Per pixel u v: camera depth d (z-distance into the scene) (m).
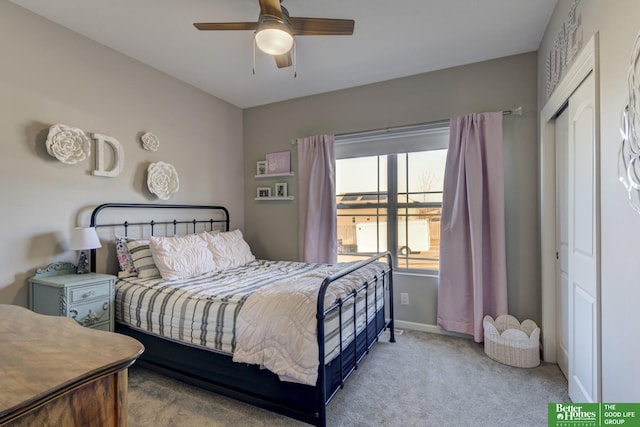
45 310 1.98
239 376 1.77
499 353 2.37
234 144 3.82
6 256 1.97
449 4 2.01
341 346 1.79
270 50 1.80
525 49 2.57
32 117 2.08
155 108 2.89
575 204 1.82
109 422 0.78
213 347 1.80
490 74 2.73
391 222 3.23
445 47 2.53
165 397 1.95
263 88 3.34
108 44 2.48
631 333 1.13
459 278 2.75
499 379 2.14
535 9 2.07
